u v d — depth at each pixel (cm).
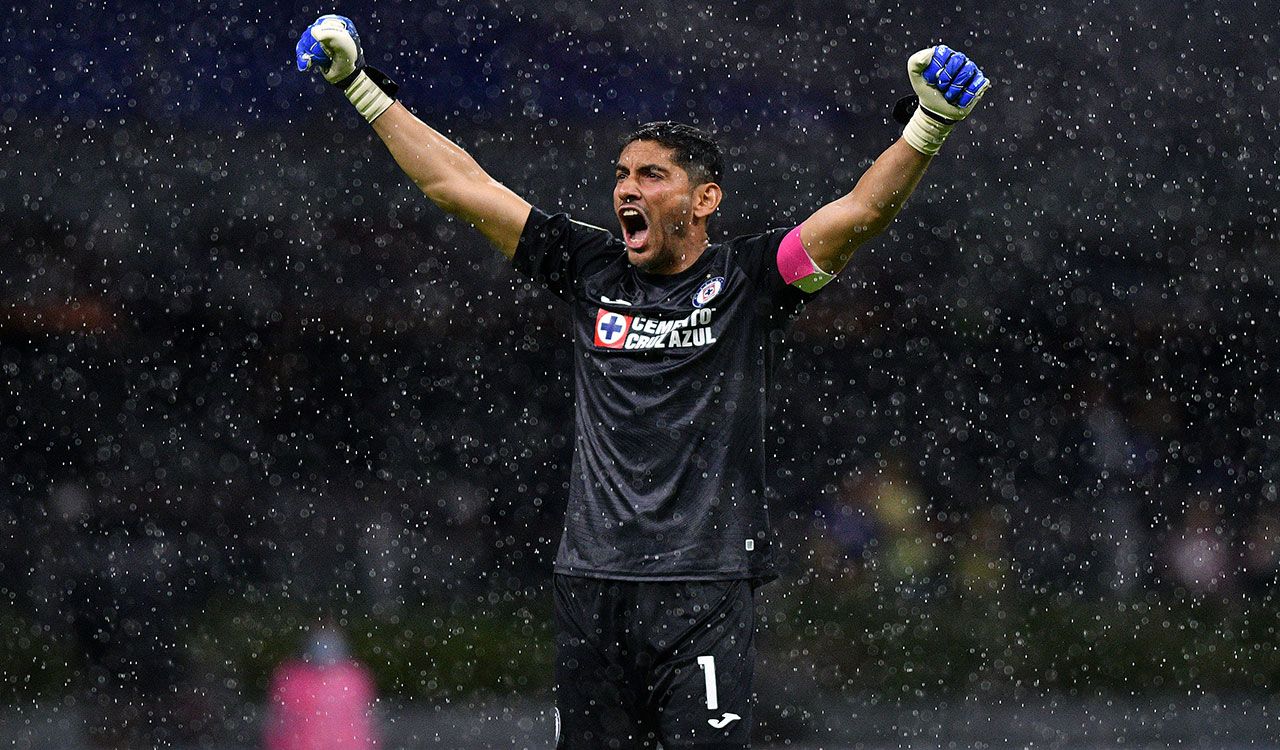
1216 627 3822
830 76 4547
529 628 3812
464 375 4309
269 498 4078
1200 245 4559
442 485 4200
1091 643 3703
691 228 1341
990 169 4619
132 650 3412
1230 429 4334
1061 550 4084
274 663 3388
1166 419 4362
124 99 4425
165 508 4009
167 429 4156
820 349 4356
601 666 1330
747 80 4488
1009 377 4375
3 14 4403
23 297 4234
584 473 1334
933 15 4622
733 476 1299
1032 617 3841
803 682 3369
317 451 4206
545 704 3369
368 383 4294
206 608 3706
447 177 1408
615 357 1325
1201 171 4644
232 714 3072
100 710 3077
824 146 4516
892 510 4116
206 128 4444
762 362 1325
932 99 1221
